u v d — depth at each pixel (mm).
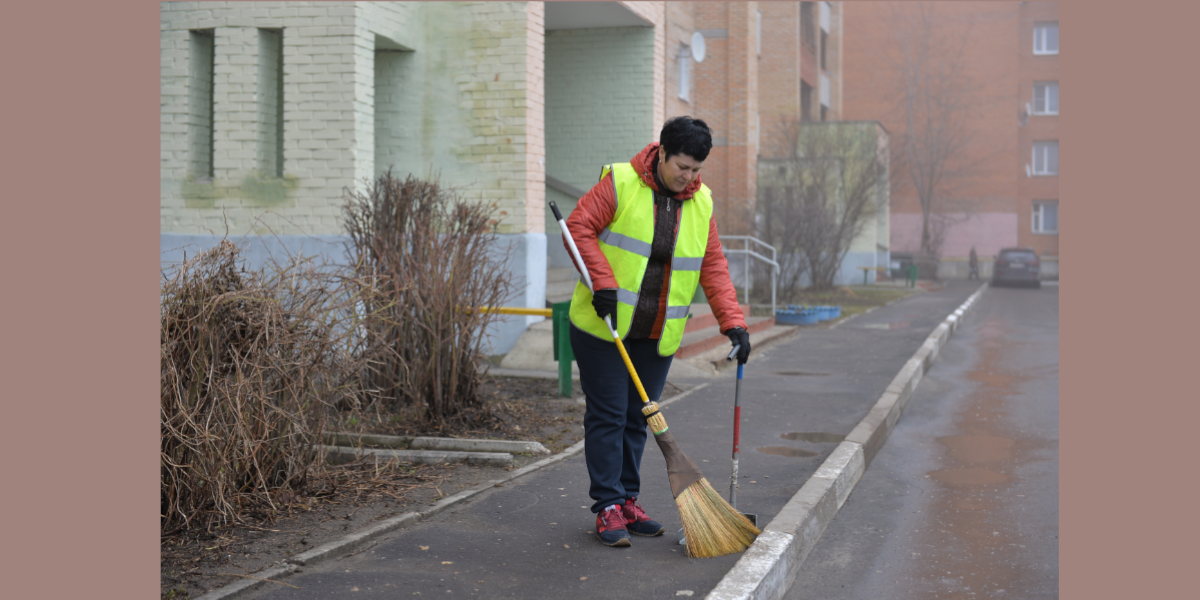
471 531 4227
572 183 13867
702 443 6250
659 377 4297
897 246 42438
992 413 8031
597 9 12469
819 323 16062
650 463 5680
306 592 3438
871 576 4008
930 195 38125
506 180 10594
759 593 3449
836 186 25391
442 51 10695
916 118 41781
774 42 29609
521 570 3736
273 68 9648
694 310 12469
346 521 4227
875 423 6719
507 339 10445
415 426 6082
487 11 10555
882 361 10703
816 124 28391
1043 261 42062
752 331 13305
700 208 4129
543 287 11023
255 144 9445
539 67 10859
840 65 37562
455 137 10727
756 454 5938
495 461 5414
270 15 9312
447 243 6410
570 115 13828
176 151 9562
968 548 4375
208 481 3998
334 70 9297
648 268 4066
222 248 4156
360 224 7277
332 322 4625
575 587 3566
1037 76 42594
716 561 3887
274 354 4297
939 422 7668
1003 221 41531
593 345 4094
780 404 7785
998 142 41500
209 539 3896
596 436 4133
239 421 4043
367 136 9578
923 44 39844
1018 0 41062
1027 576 3986
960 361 11797
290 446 4480
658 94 13703
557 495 4844
